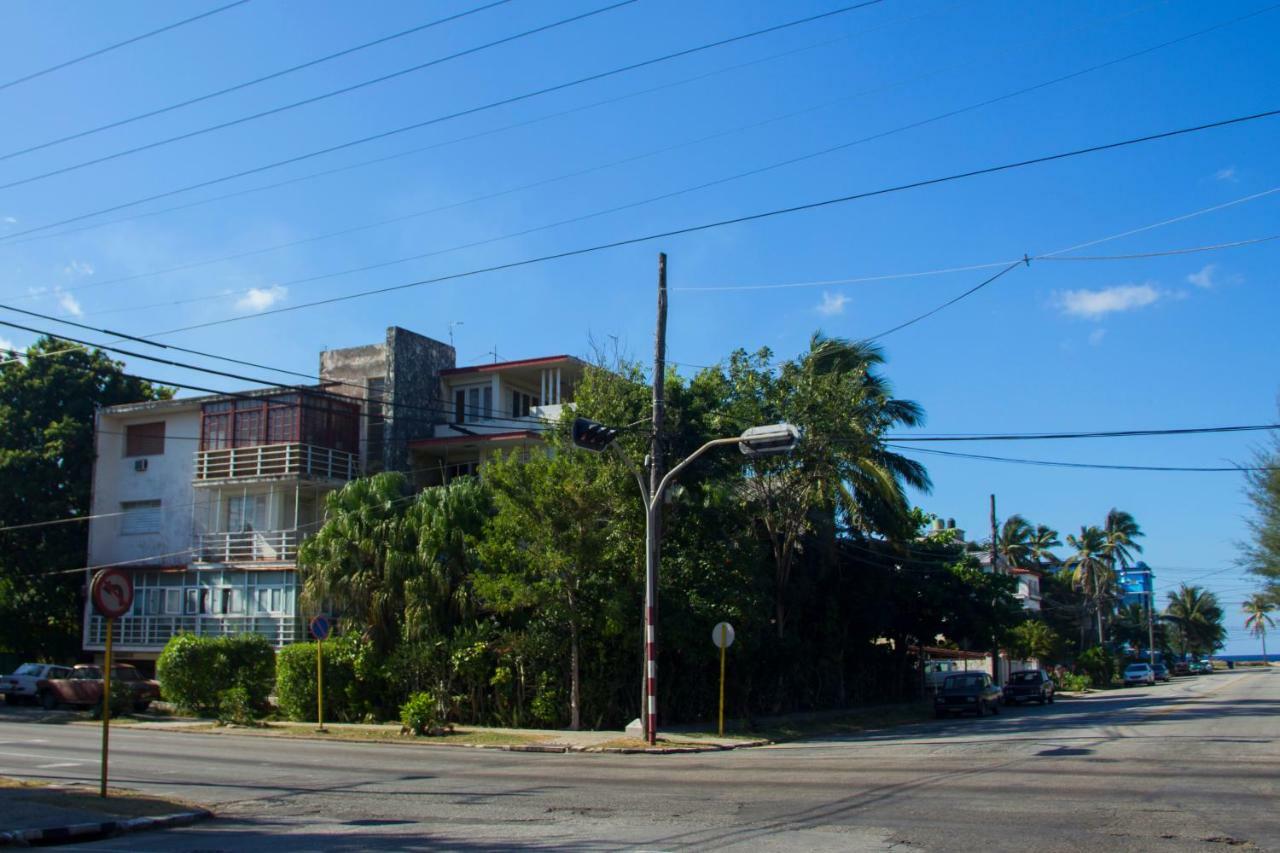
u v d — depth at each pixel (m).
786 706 33.72
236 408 39.44
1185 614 113.38
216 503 39.69
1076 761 17.58
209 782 16.22
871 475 34.66
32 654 43.66
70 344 44.56
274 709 33.00
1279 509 38.16
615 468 26.64
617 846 10.04
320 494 39.12
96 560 41.75
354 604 29.83
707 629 27.44
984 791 13.62
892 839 10.12
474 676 28.30
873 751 21.22
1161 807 11.98
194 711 31.92
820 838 10.25
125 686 32.06
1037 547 84.38
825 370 35.78
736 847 9.83
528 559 25.92
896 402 36.62
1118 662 79.75
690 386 28.95
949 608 41.50
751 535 30.31
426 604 28.66
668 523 27.75
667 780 16.09
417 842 10.66
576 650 26.72
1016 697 44.66
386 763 19.47
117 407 42.19
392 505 30.50
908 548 40.00
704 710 29.81
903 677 44.31
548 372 40.38
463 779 16.73
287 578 36.56
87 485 42.81
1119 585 86.94
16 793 13.56
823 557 35.56
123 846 10.71
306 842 10.84
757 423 29.70
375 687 30.17
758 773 16.89
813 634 36.88
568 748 22.64
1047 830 10.52
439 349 42.16
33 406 43.75
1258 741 21.06
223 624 37.53
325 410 39.12
